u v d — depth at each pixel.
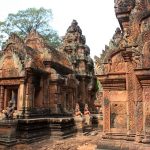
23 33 33.28
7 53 13.84
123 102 7.84
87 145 10.62
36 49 16.61
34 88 14.16
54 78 15.68
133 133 7.32
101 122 19.19
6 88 14.11
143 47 7.10
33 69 13.55
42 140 12.32
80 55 23.16
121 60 8.02
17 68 13.32
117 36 15.13
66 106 18.36
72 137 13.55
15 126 11.23
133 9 7.75
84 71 22.72
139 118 7.06
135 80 7.25
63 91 17.34
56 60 17.23
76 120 15.34
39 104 14.77
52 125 13.32
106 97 8.06
